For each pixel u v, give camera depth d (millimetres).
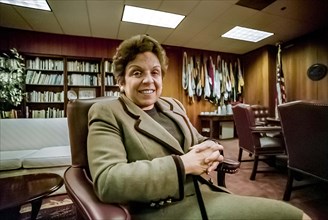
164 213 649
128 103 823
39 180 1283
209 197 718
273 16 3568
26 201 990
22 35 4039
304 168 1586
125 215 511
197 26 3959
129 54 841
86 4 3100
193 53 5348
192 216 635
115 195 522
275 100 5137
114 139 655
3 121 2527
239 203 653
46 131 2635
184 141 846
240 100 5785
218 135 5402
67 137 2691
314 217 1500
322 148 1402
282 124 1722
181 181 584
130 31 4180
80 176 762
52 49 4230
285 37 4641
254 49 5449
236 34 4441
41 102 4137
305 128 1497
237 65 5801
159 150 727
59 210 1641
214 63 5566
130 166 563
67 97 4250
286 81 4980
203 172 636
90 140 657
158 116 906
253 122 2424
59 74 4309
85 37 4457
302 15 3557
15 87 3357
